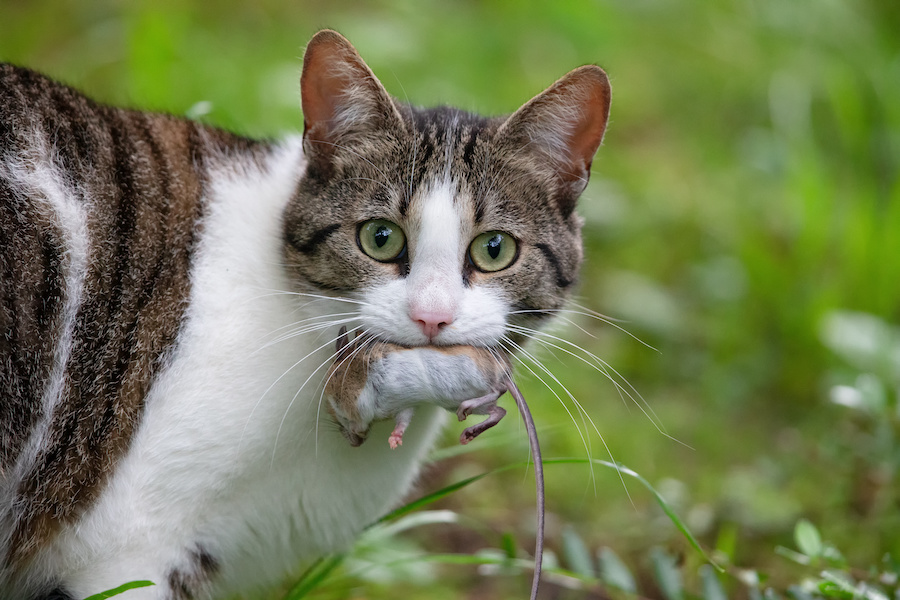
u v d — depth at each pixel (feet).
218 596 12.06
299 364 11.23
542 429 15.47
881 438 16.25
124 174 11.66
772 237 23.43
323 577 12.55
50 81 12.05
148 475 10.73
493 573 14.93
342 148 11.66
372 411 10.26
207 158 12.31
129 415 10.90
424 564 14.67
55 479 10.88
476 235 11.51
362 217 11.34
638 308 21.54
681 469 18.12
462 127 11.90
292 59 25.35
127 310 11.19
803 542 12.57
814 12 30.50
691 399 20.12
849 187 23.66
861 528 15.88
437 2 30.78
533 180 11.93
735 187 25.58
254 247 11.69
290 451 11.28
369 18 28.35
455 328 10.87
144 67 20.22
